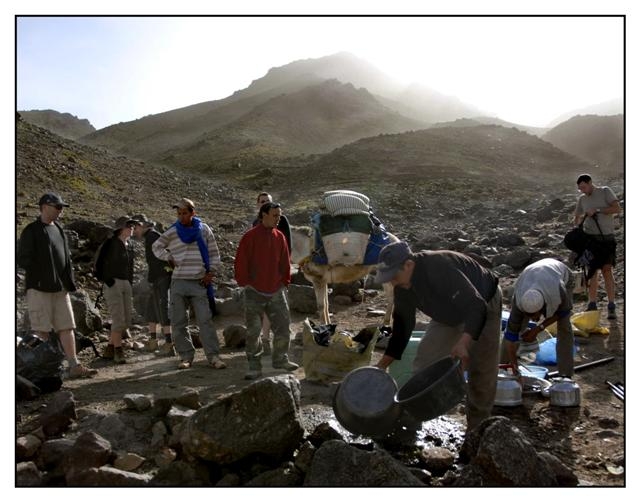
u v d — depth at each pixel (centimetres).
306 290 1085
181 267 768
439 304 484
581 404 618
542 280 616
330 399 640
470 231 2031
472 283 494
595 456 514
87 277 1227
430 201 3269
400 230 2239
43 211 699
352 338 732
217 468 493
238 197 3609
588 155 9169
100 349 873
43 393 664
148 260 863
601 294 1038
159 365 791
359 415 481
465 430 557
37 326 696
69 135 13900
